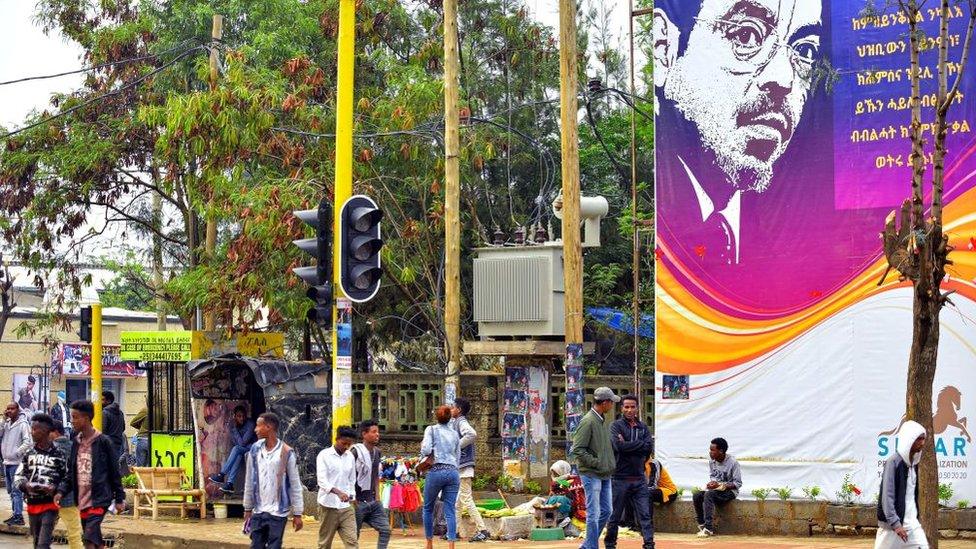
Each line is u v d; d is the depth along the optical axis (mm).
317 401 22547
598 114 36188
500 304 21906
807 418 19344
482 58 32969
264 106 26203
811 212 19484
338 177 16406
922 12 18688
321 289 15602
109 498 14945
